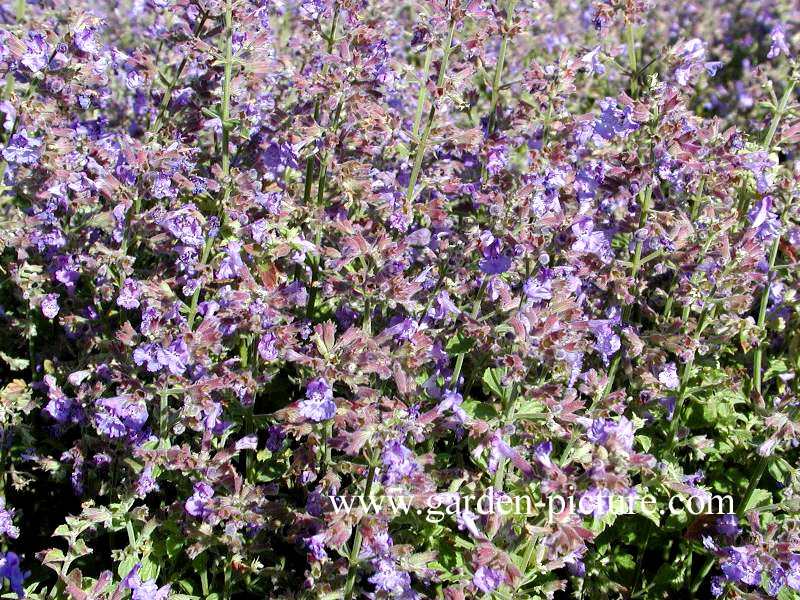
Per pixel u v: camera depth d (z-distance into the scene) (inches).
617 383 16.2
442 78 15.3
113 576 14.2
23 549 15.6
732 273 15.0
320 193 16.0
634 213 15.5
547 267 14.1
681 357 15.1
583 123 16.6
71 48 15.4
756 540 13.4
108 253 14.5
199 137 18.0
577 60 16.5
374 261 13.1
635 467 11.1
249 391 13.6
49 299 15.9
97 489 15.1
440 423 12.7
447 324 14.6
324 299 16.4
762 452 14.4
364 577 13.7
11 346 17.2
